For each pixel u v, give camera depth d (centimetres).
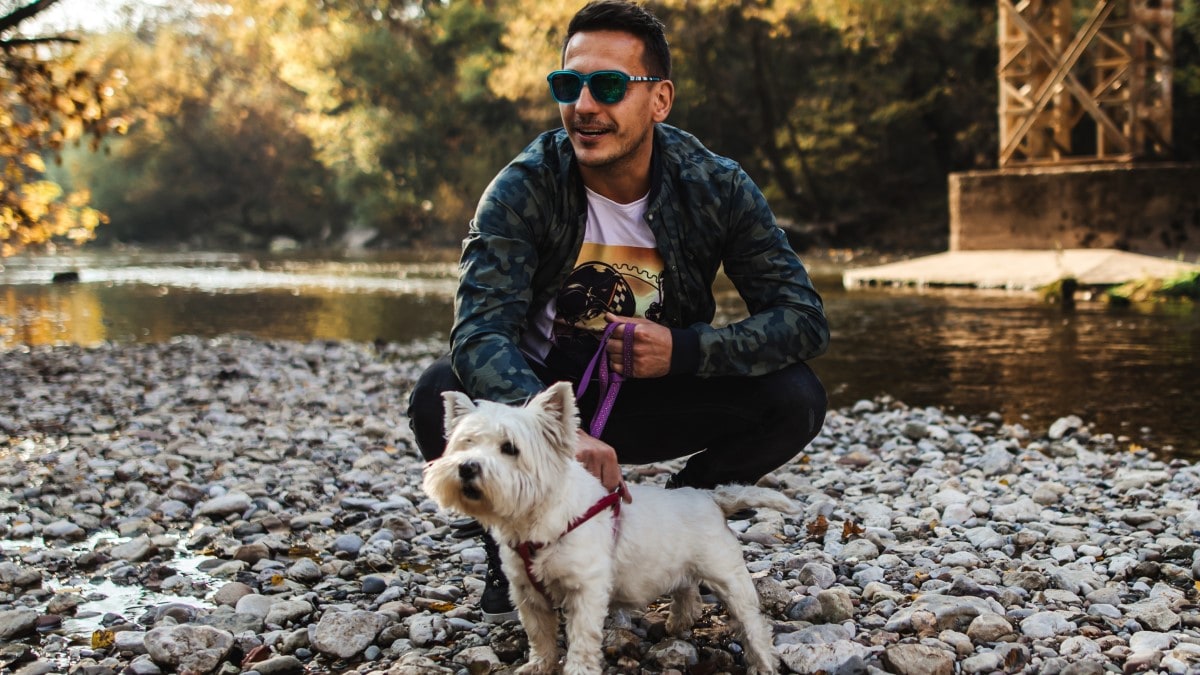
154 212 4953
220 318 1482
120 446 613
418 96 3541
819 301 345
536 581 273
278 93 4700
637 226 340
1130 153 1695
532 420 263
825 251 2761
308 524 460
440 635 325
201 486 516
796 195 3019
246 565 411
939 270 1706
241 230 4828
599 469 287
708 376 332
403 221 4034
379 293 1897
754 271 345
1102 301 1354
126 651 321
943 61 2917
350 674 303
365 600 370
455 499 257
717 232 341
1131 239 1628
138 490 515
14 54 1081
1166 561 390
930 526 443
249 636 328
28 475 547
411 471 559
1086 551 400
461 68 3331
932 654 288
